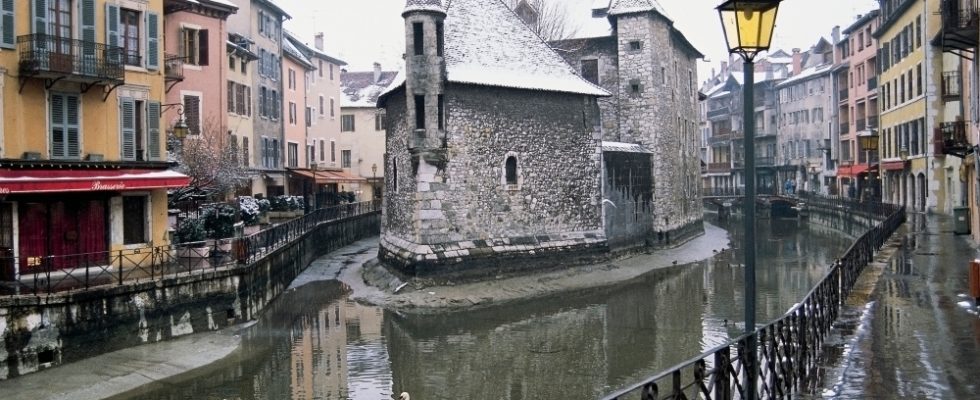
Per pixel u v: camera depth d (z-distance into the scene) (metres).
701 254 38.66
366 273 31.91
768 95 84.62
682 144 44.94
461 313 24.67
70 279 19.30
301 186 51.88
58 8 20.88
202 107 36.16
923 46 41.97
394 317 24.17
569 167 31.97
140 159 23.17
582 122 32.50
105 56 21.36
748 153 8.42
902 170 47.78
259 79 44.44
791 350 10.17
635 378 17.34
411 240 28.42
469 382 17.27
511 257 29.42
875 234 25.47
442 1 30.72
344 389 16.72
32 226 20.20
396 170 31.50
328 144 59.28
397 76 34.03
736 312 24.11
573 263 31.56
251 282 22.78
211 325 21.05
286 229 30.19
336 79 61.12
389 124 33.41
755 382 8.27
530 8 43.88
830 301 14.18
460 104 28.44
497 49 30.81
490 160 29.28
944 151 28.78
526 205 30.39
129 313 18.64
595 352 19.64
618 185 35.00
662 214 39.22
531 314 24.44
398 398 16.09
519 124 30.23
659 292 28.08
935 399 9.69
